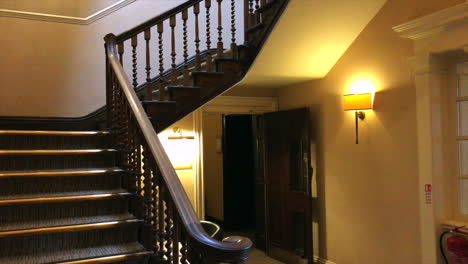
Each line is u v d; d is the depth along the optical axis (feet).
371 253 12.14
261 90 16.66
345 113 13.19
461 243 9.11
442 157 10.09
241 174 21.89
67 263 6.74
